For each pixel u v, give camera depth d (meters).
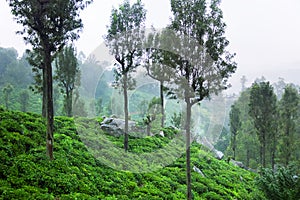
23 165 7.97
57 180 7.91
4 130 9.94
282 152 22.91
